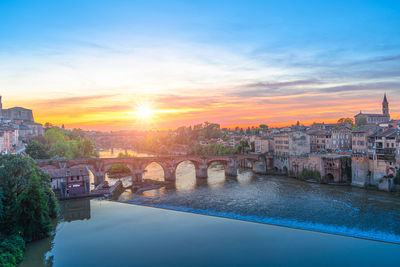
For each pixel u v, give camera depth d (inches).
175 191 5295.3
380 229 3238.2
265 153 7529.5
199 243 3038.9
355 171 5196.9
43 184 3732.8
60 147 7381.9
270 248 2893.7
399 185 4603.8
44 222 3161.9
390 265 2564.0
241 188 5339.6
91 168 5826.8
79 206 4419.3
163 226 3535.9
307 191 4913.9
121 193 5191.9
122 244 3046.3
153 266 2591.0
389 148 4817.9
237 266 2568.9
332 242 2992.1
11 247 2591.0
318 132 7076.8
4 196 3002.0
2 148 6338.6
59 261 2682.1
